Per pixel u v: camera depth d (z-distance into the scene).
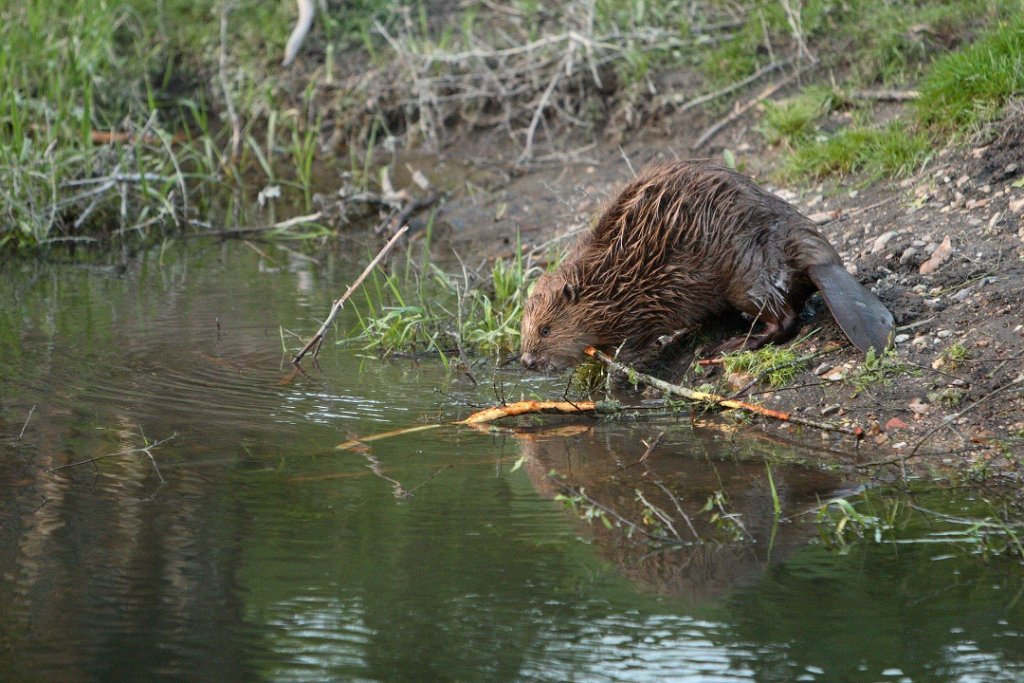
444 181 14.88
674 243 9.02
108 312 11.27
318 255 13.34
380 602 5.94
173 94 17.47
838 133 12.16
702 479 7.48
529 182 14.32
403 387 9.41
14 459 7.75
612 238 9.27
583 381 9.45
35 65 16.12
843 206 11.07
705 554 6.46
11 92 14.56
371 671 5.33
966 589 6.02
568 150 14.84
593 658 5.43
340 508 7.05
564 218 13.20
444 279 11.46
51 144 14.08
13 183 13.94
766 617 5.79
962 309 8.97
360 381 9.52
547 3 16.91
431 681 5.23
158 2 17.95
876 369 8.53
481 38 16.56
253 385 9.34
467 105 15.88
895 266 9.73
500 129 15.55
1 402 8.80
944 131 11.34
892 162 11.21
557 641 5.58
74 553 6.44
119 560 6.35
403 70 16.25
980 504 7.04
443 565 6.34
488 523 6.85
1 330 10.65
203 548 6.50
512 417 8.76
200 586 6.09
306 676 5.29
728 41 14.91
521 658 5.44
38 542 6.57
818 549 6.51
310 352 10.16
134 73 17.22
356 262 13.00
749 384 8.80
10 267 13.05
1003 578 6.14
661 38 15.28
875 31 13.77
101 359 9.88
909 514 6.92
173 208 14.51
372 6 17.61
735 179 9.11
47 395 8.98
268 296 11.81
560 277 9.29
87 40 16.69
